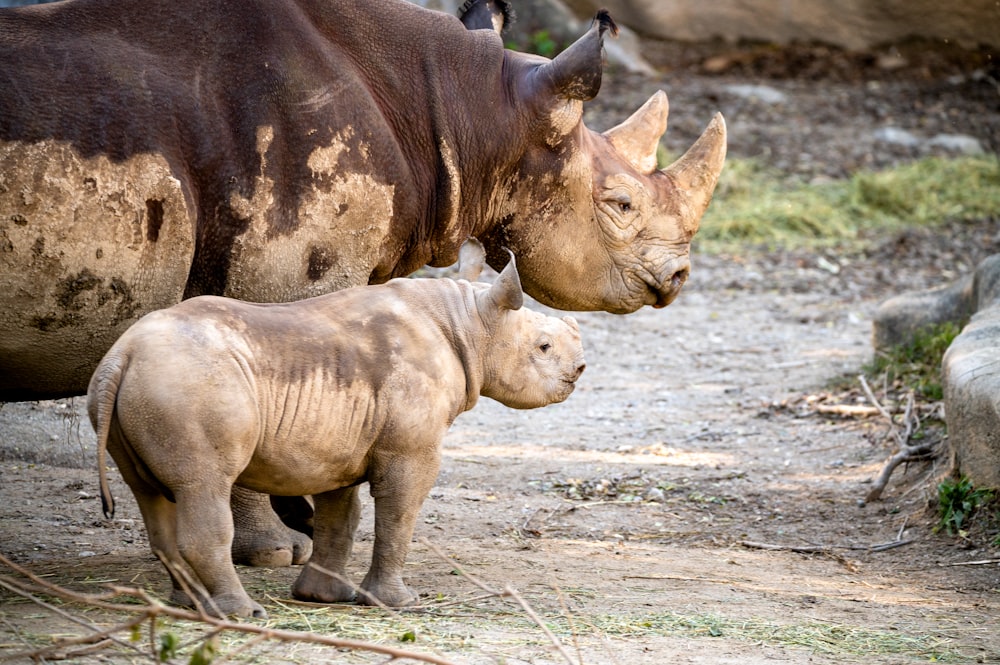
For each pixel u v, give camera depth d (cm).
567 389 2080
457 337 1978
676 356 4678
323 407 1834
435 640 1756
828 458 3450
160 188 2031
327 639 1478
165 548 1853
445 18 2448
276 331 1831
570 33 8438
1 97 1952
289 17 2219
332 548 2011
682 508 3059
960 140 7419
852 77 8250
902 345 4059
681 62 8438
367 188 2228
